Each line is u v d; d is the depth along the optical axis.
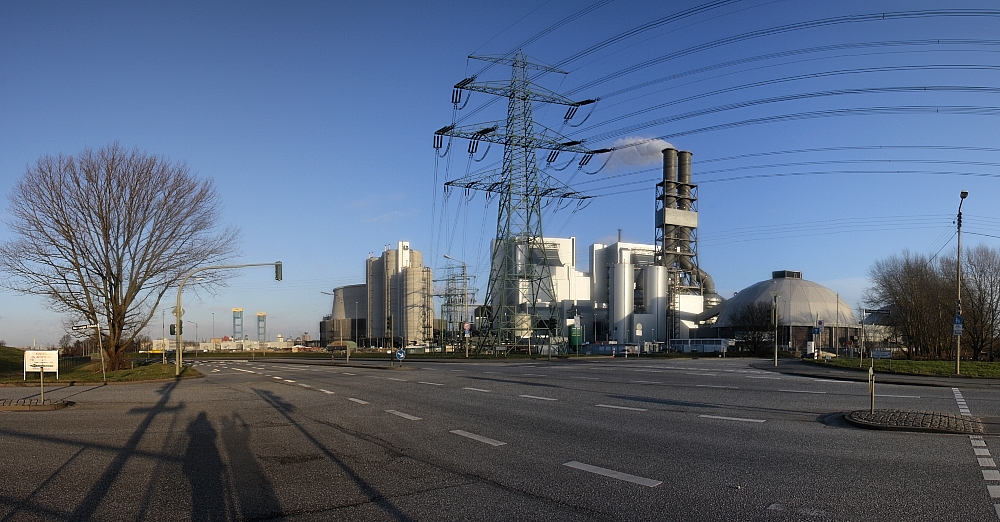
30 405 19.84
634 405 17.91
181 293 36.62
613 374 32.25
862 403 17.52
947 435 12.02
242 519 7.14
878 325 105.88
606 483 8.59
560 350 77.94
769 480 8.60
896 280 72.69
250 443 12.38
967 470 9.02
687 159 113.38
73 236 40.69
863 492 7.89
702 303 122.62
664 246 111.75
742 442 11.62
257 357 93.31
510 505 7.55
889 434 12.22
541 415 15.98
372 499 7.94
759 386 23.55
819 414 15.28
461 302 112.75
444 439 12.49
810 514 7.00
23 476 9.45
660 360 57.72
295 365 56.78
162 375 35.56
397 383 28.28
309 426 14.70
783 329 103.88
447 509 7.41
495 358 66.38
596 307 129.12
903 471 9.01
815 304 105.75
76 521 7.06
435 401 19.86
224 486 8.74
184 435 13.51
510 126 69.06
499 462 10.13
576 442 11.91
